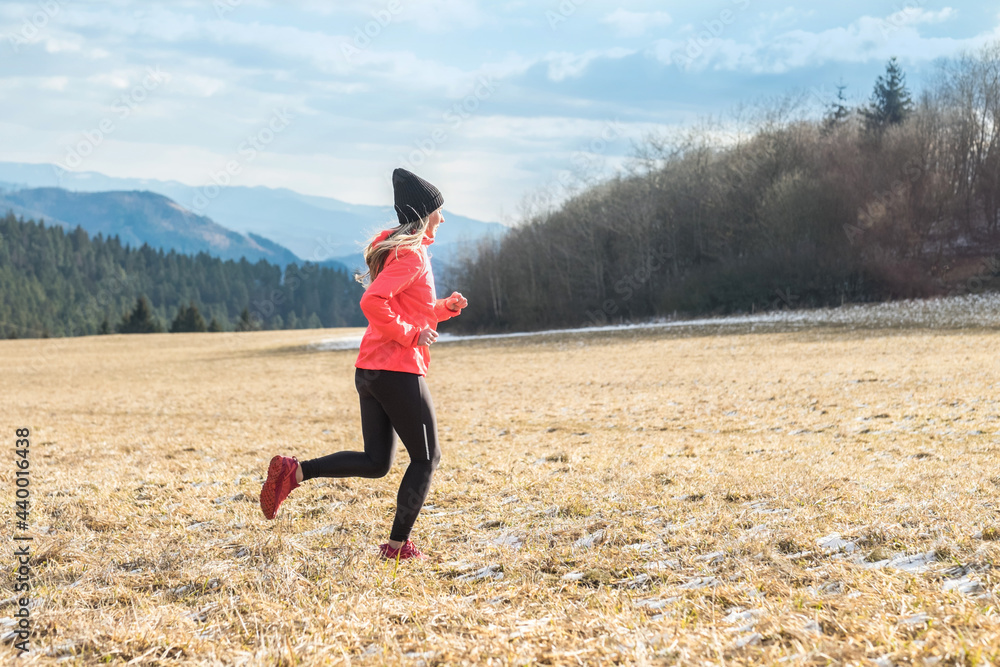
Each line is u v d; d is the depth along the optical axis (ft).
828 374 51.13
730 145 152.15
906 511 12.17
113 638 7.84
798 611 7.77
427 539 12.51
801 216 135.44
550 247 165.68
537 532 12.33
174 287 471.62
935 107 141.49
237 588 9.82
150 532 13.58
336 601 8.93
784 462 19.61
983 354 57.93
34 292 454.40
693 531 11.91
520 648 7.18
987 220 132.36
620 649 7.02
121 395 68.54
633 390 50.52
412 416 10.72
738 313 134.21
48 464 24.72
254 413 46.80
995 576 8.52
